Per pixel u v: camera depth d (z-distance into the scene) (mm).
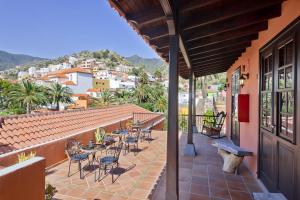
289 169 2811
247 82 5145
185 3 2301
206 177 4348
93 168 5387
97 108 11984
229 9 2553
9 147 5305
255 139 4406
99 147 5746
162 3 1921
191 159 5535
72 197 3814
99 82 61812
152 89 39719
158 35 2840
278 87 3227
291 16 2691
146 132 9219
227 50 5023
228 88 8641
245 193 3668
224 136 8859
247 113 4973
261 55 4043
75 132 7359
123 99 38062
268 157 3652
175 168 2555
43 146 5410
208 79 39531
